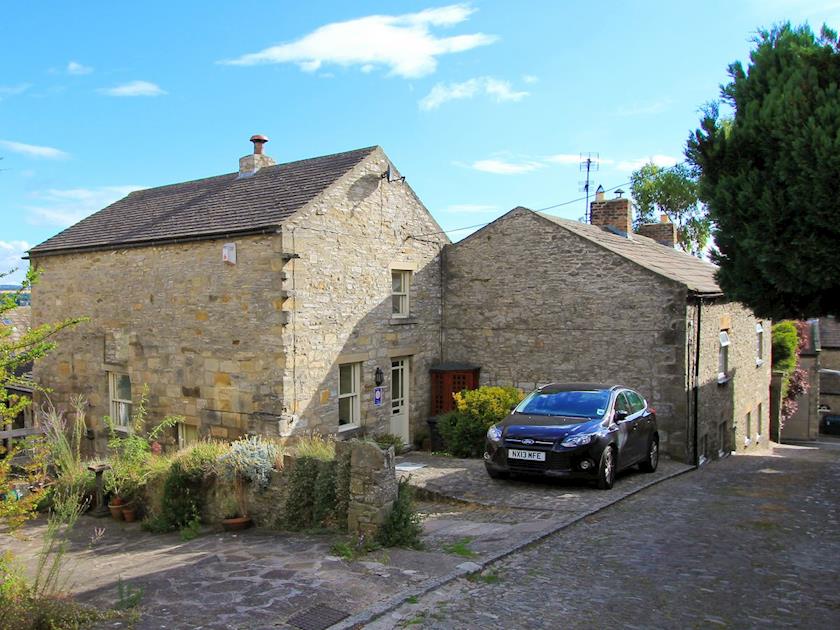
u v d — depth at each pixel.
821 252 7.57
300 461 8.91
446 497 10.07
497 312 16.31
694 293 13.77
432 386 16.78
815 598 5.59
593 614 5.23
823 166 7.25
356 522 7.45
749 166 8.34
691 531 7.86
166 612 5.45
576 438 10.13
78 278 16.88
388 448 7.48
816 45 8.23
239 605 5.54
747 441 20.20
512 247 16.06
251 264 13.30
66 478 11.59
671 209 34.16
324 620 5.12
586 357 14.94
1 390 5.51
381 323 15.32
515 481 11.03
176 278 14.62
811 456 20.17
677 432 13.73
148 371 15.20
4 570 5.38
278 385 12.89
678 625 5.02
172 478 9.88
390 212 15.59
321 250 13.65
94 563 7.83
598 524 8.26
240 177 17.17
